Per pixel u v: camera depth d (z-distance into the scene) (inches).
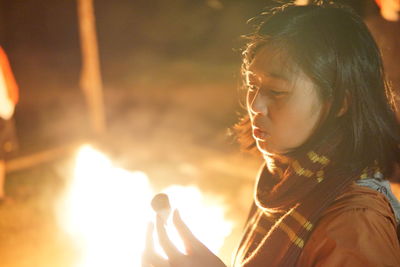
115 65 649.6
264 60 38.5
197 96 476.7
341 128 39.4
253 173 253.0
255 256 42.2
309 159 39.6
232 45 684.1
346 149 39.0
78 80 552.7
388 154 39.6
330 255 35.6
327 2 42.6
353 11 40.8
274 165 45.0
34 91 506.0
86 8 335.6
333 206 37.9
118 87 534.0
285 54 37.6
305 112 38.3
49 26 677.9
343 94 38.1
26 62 619.5
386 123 39.2
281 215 44.4
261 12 48.4
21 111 429.7
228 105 432.8
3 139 225.6
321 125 39.1
